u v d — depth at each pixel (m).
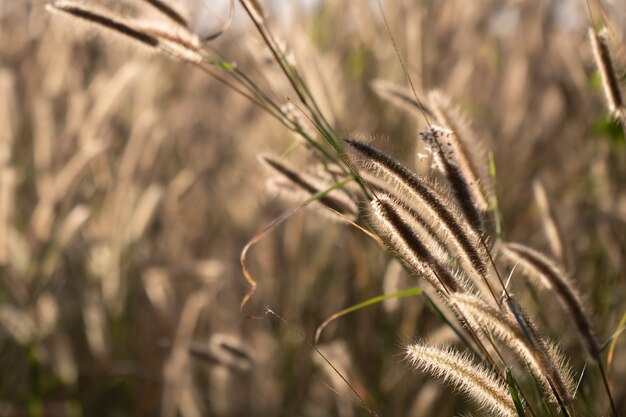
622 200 1.12
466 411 0.93
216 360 0.96
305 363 1.18
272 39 0.74
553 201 0.81
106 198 1.36
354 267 1.22
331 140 0.67
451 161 0.61
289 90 0.94
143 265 1.34
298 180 0.75
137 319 1.31
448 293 0.60
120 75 1.30
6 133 1.34
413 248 0.59
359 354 1.15
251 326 1.29
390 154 0.61
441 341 0.90
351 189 0.74
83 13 0.72
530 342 0.58
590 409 0.71
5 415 1.11
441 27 1.40
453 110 0.70
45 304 1.17
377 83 0.84
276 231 1.29
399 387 1.02
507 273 0.81
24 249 1.16
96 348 1.20
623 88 0.71
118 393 1.30
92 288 1.29
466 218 0.60
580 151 1.41
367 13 1.38
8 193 1.13
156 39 0.74
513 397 0.60
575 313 0.65
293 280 1.25
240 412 1.18
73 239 1.31
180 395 1.14
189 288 1.40
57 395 1.20
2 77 1.37
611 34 0.71
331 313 1.21
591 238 1.13
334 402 1.13
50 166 1.29
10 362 1.16
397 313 1.07
